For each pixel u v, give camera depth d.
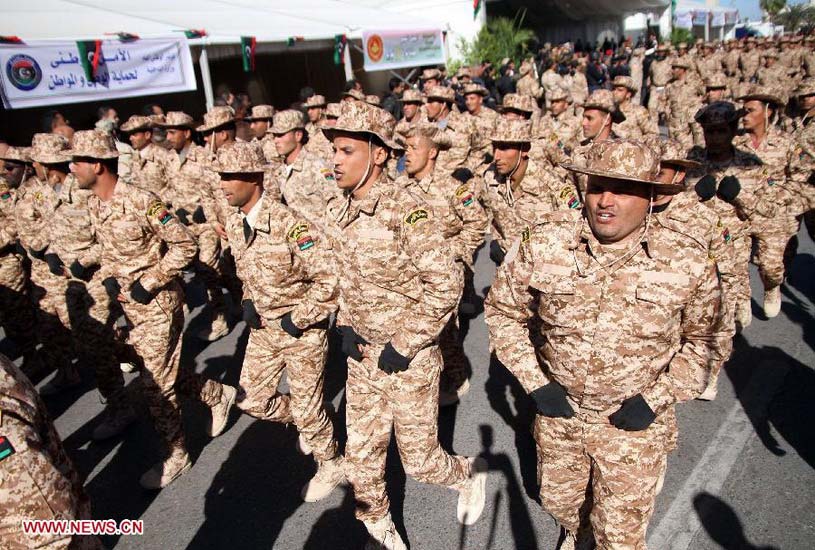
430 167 4.70
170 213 3.62
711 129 4.43
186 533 3.51
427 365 2.85
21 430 1.74
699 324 2.32
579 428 2.52
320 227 3.21
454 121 7.18
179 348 3.89
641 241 2.25
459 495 3.32
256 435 4.43
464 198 4.67
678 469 3.64
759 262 5.27
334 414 4.54
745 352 4.97
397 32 14.60
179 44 9.70
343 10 16.25
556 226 2.43
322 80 16.16
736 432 3.94
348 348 2.90
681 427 4.07
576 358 2.37
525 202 4.79
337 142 2.72
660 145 3.46
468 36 19.48
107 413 4.57
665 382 2.39
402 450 2.95
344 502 3.64
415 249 2.59
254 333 3.54
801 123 5.63
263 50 11.54
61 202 4.41
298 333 3.22
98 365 4.42
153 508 3.74
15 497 1.69
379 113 2.73
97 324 4.38
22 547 1.73
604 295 2.29
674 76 11.64
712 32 40.22
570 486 2.67
